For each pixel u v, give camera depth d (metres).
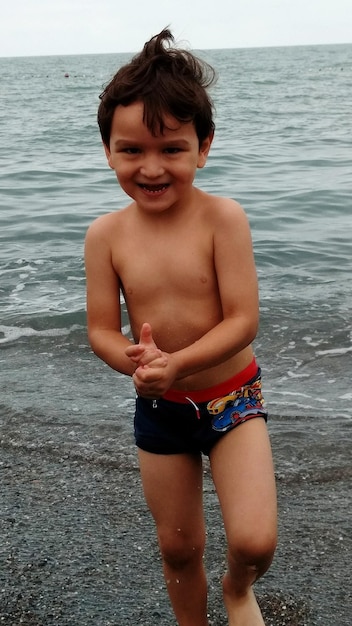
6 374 2.73
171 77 1.39
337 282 3.59
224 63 48.44
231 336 1.43
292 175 6.58
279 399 2.51
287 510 1.96
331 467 2.11
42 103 18.22
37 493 2.05
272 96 18.39
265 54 82.19
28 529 1.91
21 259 4.04
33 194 5.94
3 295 3.52
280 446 2.22
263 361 2.81
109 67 57.44
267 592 1.70
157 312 1.49
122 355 1.47
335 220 4.86
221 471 1.44
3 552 1.83
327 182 6.15
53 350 2.95
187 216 1.47
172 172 1.42
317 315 3.18
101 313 1.53
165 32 1.42
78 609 1.67
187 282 1.47
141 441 1.50
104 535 1.88
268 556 1.37
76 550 1.83
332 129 10.64
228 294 1.45
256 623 1.47
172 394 1.48
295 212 5.09
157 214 1.48
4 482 2.10
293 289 3.50
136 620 1.64
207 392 1.47
